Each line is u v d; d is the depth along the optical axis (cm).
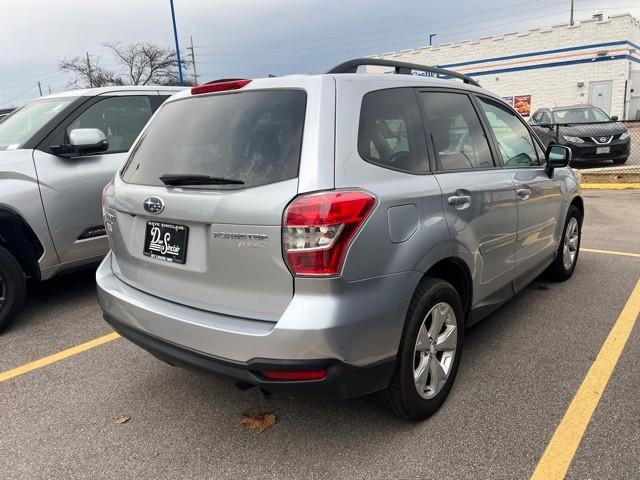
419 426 285
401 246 252
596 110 1434
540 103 2770
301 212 222
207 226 249
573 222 516
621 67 2483
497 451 261
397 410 275
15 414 310
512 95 2870
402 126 283
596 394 310
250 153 248
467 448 264
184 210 255
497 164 360
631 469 245
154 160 292
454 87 344
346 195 228
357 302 232
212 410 311
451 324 298
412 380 270
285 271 227
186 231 261
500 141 377
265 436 282
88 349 399
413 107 297
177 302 268
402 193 257
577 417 287
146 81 4203
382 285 242
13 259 429
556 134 1299
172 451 272
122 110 525
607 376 331
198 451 271
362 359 237
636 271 547
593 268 564
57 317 466
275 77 270
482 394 314
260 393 329
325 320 221
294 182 229
